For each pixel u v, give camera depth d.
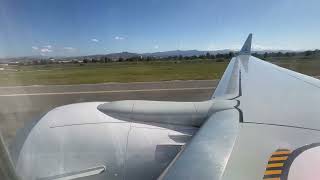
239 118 3.05
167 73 36.53
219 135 2.47
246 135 2.52
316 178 1.85
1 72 37.25
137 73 37.78
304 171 1.93
